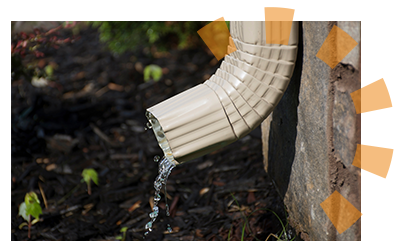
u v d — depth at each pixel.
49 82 3.79
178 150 1.25
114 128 3.10
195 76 3.81
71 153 2.81
